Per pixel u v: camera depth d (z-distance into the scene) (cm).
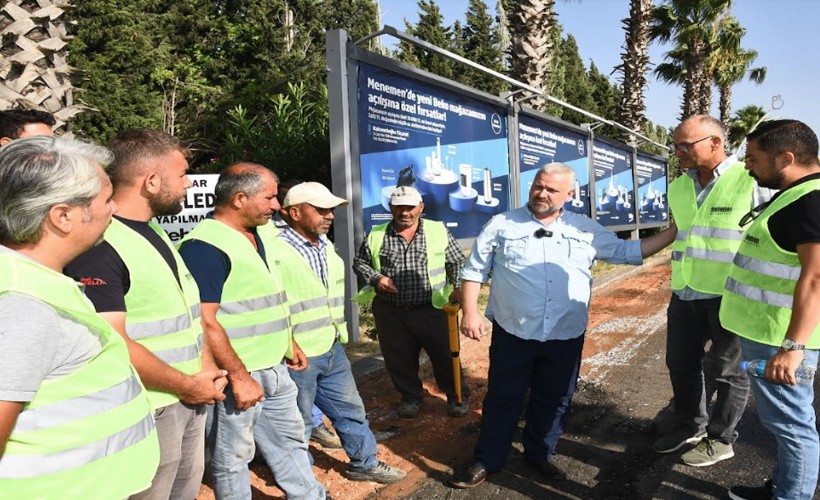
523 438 377
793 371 255
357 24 2630
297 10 2356
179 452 218
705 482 362
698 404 393
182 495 236
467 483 354
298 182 414
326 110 871
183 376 208
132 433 163
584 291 354
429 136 782
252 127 891
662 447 402
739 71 2670
